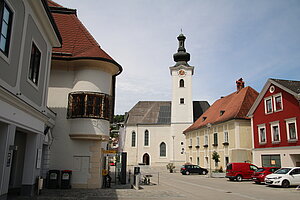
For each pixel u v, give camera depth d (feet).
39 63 40.86
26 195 39.01
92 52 59.72
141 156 200.75
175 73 203.21
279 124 90.12
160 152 200.34
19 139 44.19
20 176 43.39
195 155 164.66
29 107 34.88
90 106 57.93
